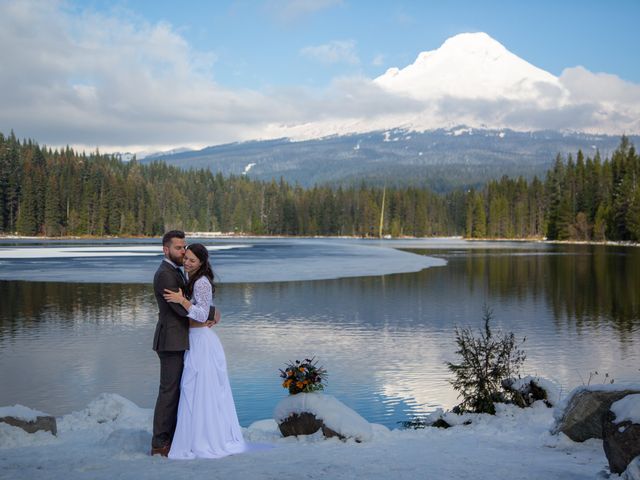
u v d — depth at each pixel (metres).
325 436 6.83
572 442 6.44
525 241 154.75
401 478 4.96
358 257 65.44
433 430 7.61
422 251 86.50
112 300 27.41
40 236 141.38
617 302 27.25
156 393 12.21
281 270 45.50
